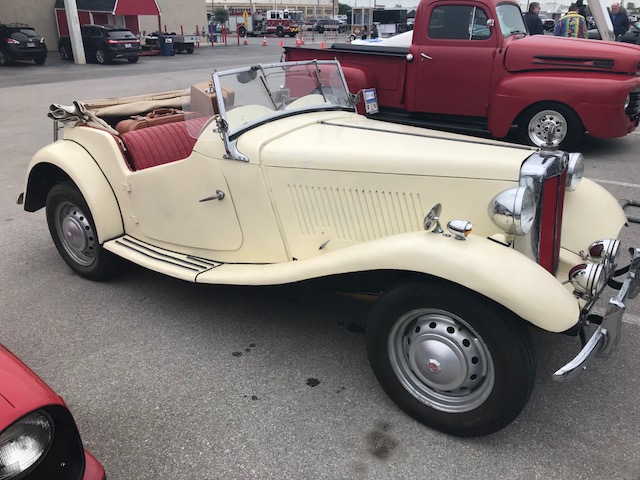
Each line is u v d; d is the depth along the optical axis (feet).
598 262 9.13
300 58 27.25
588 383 9.77
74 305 12.65
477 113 24.48
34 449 5.62
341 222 9.95
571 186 9.58
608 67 22.29
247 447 8.39
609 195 10.73
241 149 10.21
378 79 26.00
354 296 10.11
